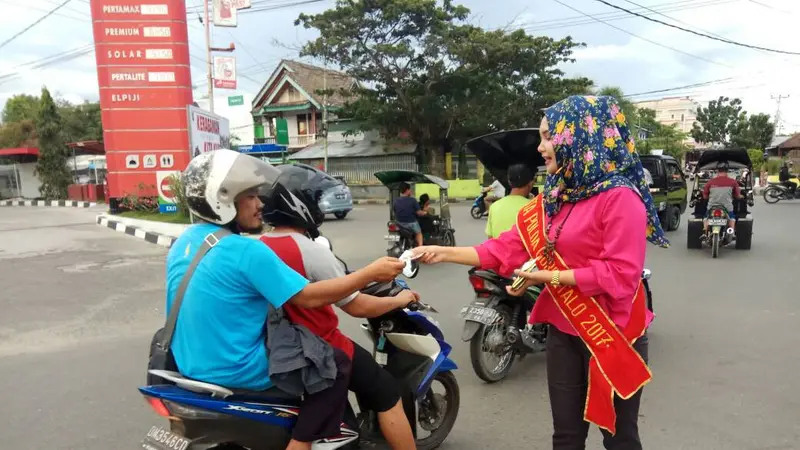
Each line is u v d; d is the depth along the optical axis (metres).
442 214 9.66
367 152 27.36
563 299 2.02
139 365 4.43
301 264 2.12
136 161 14.92
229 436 1.94
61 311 6.08
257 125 31.09
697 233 9.39
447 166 26.95
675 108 81.94
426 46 22.97
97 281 7.62
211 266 1.85
